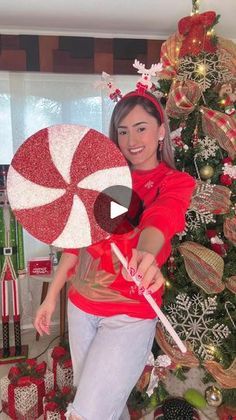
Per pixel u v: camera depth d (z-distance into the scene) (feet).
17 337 7.26
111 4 5.99
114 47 7.28
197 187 4.75
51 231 2.60
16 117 7.64
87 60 7.24
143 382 5.16
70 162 2.57
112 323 3.18
